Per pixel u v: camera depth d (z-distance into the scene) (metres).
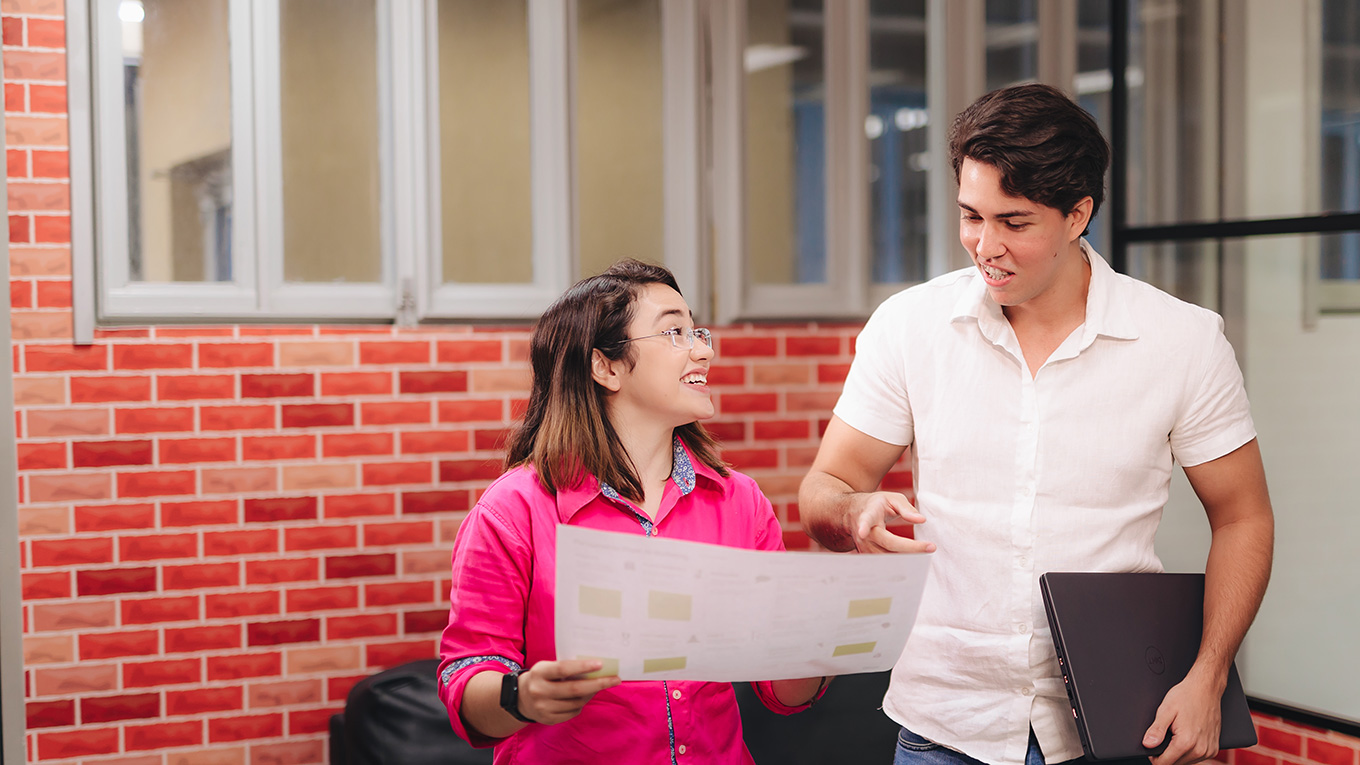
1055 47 3.40
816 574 1.16
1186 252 3.15
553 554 1.36
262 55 2.69
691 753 1.38
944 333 1.58
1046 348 1.55
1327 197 2.82
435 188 2.83
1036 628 1.50
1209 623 1.47
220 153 2.68
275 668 2.68
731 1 3.10
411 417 2.79
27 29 2.48
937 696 1.57
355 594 2.75
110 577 2.55
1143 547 1.54
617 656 1.13
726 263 3.12
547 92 2.95
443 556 2.82
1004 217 1.38
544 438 1.41
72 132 2.51
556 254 2.96
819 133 3.24
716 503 1.49
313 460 2.71
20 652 2.50
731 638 1.16
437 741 2.44
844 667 1.27
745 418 3.11
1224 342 1.54
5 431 2.48
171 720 2.60
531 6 2.93
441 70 2.84
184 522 2.61
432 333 2.81
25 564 2.50
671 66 3.08
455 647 1.33
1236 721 1.46
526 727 1.38
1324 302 2.80
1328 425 2.80
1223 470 1.53
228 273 2.70
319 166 2.77
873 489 1.70
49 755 2.52
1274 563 2.93
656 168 3.09
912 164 3.37
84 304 2.52
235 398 2.64
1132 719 1.39
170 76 2.63
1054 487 1.51
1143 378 1.51
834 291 3.27
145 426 2.58
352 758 2.50
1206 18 3.09
